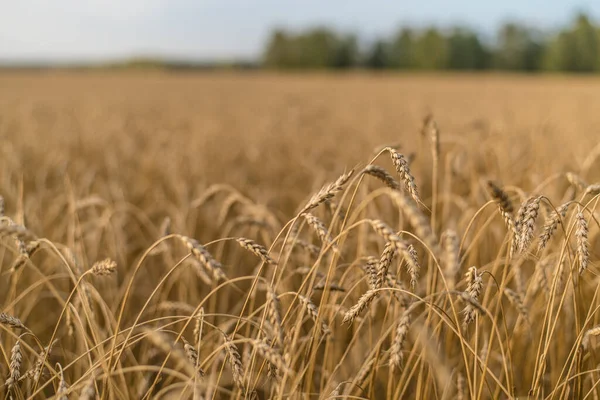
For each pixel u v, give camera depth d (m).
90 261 4.45
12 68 99.12
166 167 8.55
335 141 11.26
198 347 2.35
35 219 4.95
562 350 3.13
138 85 40.72
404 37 107.00
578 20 93.94
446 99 28.09
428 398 2.67
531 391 2.49
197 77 62.75
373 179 5.25
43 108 18.33
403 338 2.12
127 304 4.14
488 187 2.19
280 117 17.03
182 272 3.98
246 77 65.06
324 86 43.38
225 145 11.20
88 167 8.45
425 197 5.69
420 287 3.70
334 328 3.45
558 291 2.92
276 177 8.48
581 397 2.77
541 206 3.26
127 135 11.43
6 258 4.61
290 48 111.69
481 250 4.41
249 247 2.16
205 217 6.05
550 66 95.19
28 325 4.15
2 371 2.97
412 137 10.12
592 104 23.16
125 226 6.05
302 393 2.54
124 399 2.47
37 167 8.30
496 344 3.30
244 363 2.62
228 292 4.51
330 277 2.35
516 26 101.62
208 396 2.10
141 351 3.87
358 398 2.40
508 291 2.79
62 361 3.85
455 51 103.69
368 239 3.87
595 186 2.48
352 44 110.25
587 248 2.26
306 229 4.79
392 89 39.09
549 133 8.12
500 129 6.67
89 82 43.97
